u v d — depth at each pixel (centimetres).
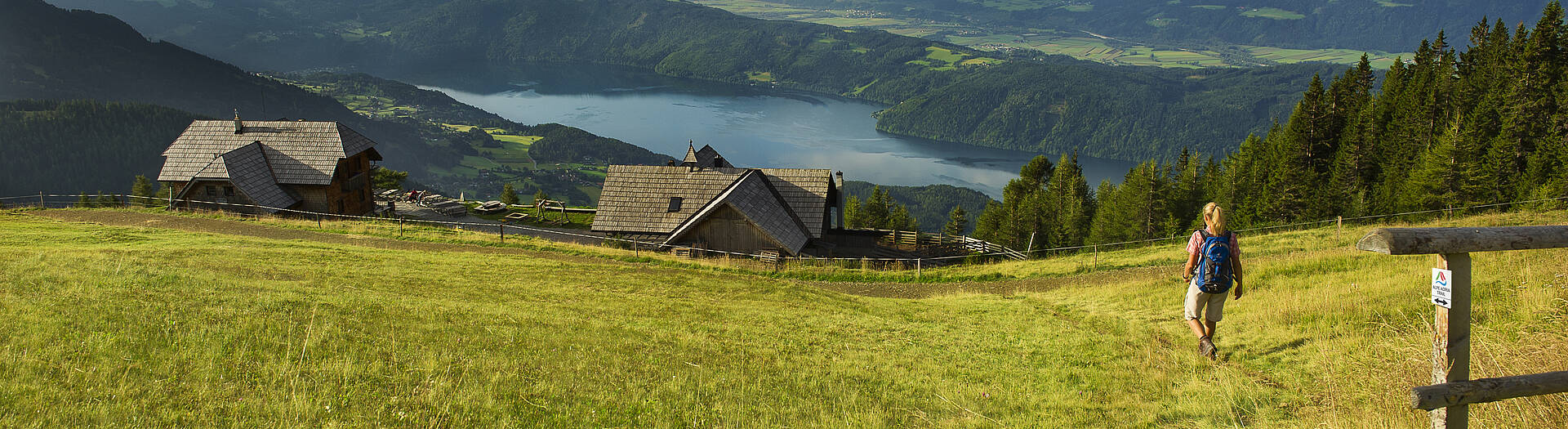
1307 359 1032
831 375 1147
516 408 841
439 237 3925
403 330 1215
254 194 4906
